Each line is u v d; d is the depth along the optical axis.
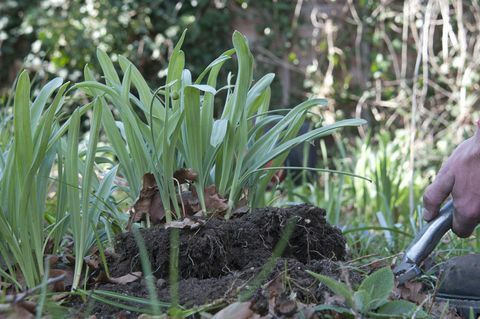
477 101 3.60
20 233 0.95
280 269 0.97
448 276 1.04
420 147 3.49
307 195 2.00
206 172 1.06
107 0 3.62
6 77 3.73
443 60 3.69
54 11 3.65
